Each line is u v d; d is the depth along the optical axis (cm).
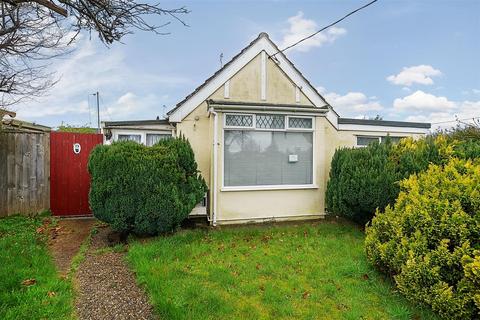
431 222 412
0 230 680
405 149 762
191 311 371
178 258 558
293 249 625
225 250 612
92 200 674
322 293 438
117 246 627
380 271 496
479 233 376
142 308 387
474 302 341
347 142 1088
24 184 837
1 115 797
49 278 455
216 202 836
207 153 898
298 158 919
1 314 348
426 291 380
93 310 380
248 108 842
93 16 416
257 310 389
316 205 928
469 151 687
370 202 732
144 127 930
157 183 671
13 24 533
